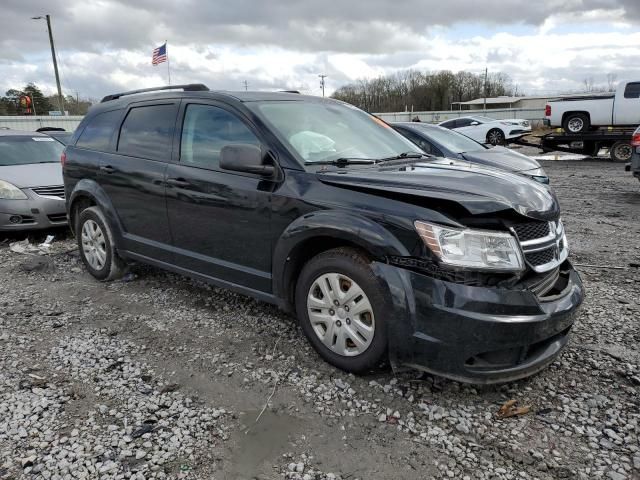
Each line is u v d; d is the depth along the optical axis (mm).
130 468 2461
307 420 2842
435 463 2506
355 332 3146
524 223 2979
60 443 2641
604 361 3453
